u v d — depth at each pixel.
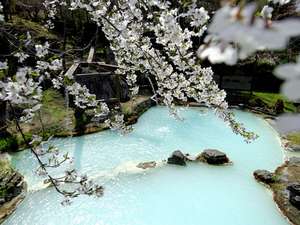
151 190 14.70
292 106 26.66
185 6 4.89
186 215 13.41
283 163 18.05
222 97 7.21
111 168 16.23
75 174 6.22
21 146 17.02
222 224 13.09
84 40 33.03
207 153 17.42
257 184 15.80
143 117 23.06
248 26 1.01
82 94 6.80
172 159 16.81
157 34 6.09
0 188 13.52
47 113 20.33
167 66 6.98
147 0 5.36
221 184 15.59
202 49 1.23
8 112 17.12
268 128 23.20
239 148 19.45
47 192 13.85
